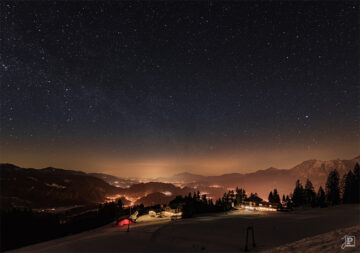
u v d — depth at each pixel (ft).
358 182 229.45
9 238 139.13
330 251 44.98
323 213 147.43
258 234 85.35
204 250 67.92
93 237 89.56
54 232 158.10
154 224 131.13
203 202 221.87
